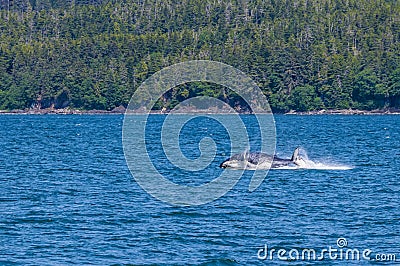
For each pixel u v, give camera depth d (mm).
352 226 131375
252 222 134625
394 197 160125
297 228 130125
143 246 118500
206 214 141375
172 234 125562
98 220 136250
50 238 123125
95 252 115125
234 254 114438
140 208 147500
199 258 112250
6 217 138750
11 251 115438
